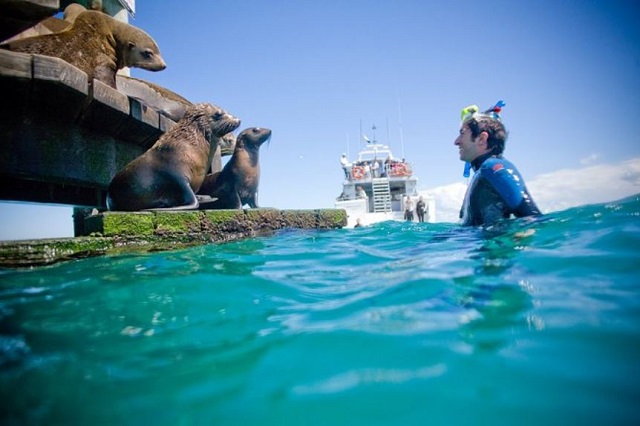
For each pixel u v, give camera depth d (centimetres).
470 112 379
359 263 333
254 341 164
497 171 345
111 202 554
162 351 161
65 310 218
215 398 123
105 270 316
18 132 485
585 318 151
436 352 137
